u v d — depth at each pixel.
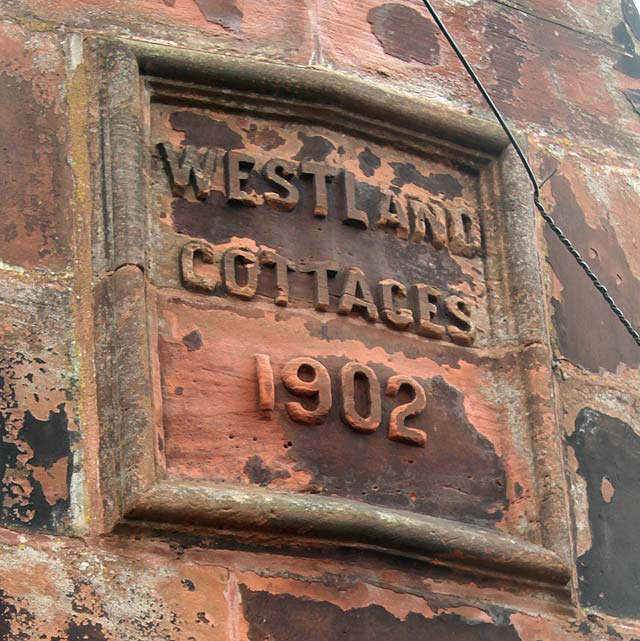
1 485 5.44
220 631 5.41
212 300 5.96
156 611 5.36
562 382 6.57
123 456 5.52
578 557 6.22
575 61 7.51
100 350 5.74
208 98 6.35
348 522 5.65
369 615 5.63
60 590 5.30
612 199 7.25
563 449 6.39
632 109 7.57
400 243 6.42
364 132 6.56
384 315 6.21
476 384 6.32
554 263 6.81
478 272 6.56
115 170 6.02
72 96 6.23
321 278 6.14
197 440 5.70
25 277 5.84
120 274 5.82
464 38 7.22
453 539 5.80
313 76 6.47
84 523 5.46
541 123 7.24
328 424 5.91
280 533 5.59
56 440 5.58
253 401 5.84
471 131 6.73
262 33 6.71
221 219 6.13
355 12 6.95
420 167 6.66
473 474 6.13
